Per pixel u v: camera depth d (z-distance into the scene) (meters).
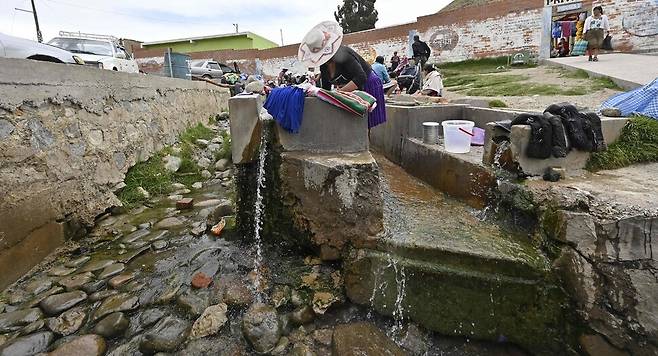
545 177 2.89
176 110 7.85
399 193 3.80
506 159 3.08
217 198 5.15
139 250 3.64
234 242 3.70
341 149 3.31
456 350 2.50
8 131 3.19
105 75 4.96
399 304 2.65
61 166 3.82
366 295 2.74
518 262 2.41
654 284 2.09
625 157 3.26
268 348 2.42
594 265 2.27
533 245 2.62
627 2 12.65
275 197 3.40
